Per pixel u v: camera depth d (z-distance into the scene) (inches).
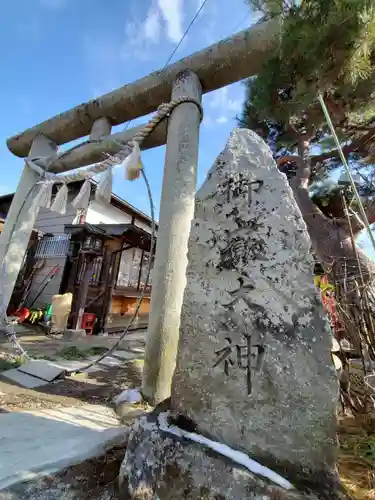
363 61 110.5
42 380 157.9
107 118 241.1
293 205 78.0
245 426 65.3
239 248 79.3
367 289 116.6
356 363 144.6
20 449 83.4
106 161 176.2
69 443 89.5
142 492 64.3
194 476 61.1
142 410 123.0
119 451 88.1
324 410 61.7
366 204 183.8
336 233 161.8
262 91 151.7
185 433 68.2
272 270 74.2
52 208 202.4
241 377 68.9
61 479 72.1
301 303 69.3
